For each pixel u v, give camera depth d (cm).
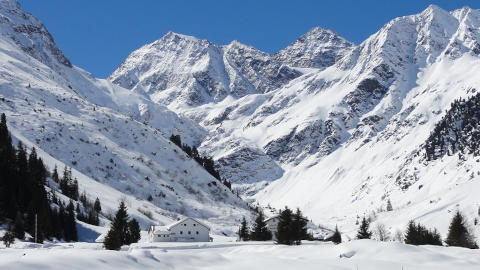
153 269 6325
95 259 6000
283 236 11881
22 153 17225
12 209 13812
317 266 6975
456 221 12569
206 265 7138
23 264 5300
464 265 7362
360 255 8150
